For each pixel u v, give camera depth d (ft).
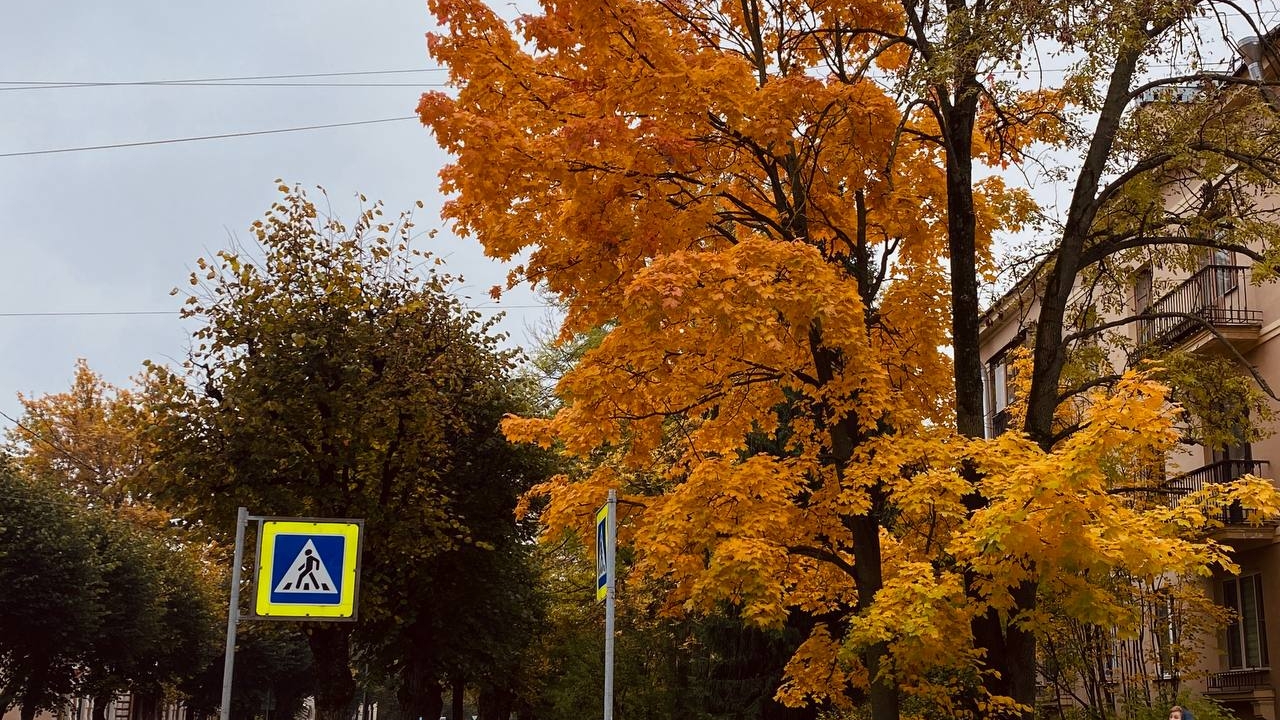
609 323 43.68
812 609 45.01
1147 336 69.05
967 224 43.75
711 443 44.34
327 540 29.91
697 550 40.04
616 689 101.71
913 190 44.70
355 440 81.41
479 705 140.56
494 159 38.06
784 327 41.04
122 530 128.47
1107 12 36.63
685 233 40.01
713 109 38.96
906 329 44.96
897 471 36.50
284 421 80.07
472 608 101.81
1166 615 57.52
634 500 41.91
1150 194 44.29
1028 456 35.22
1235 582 64.54
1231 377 46.03
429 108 38.65
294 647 209.15
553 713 113.70
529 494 45.34
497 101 40.83
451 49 40.40
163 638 136.67
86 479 155.22
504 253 41.73
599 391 38.86
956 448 37.29
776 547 37.68
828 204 43.83
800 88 37.50
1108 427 31.37
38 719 145.28
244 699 194.39
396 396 84.79
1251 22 39.83
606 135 37.29
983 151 48.57
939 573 37.91
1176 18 37.76
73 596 105.50
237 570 29.63
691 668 96.63
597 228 39.73
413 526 84.94
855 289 36.22
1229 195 45.75
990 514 31.86
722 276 34.42
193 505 81.20
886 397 37.99
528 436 44.04
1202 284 65.36
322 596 29.66
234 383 79.61
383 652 101.14
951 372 45.14
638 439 42.96
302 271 84.48
